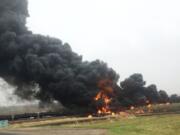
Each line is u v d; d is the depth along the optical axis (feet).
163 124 186.80
